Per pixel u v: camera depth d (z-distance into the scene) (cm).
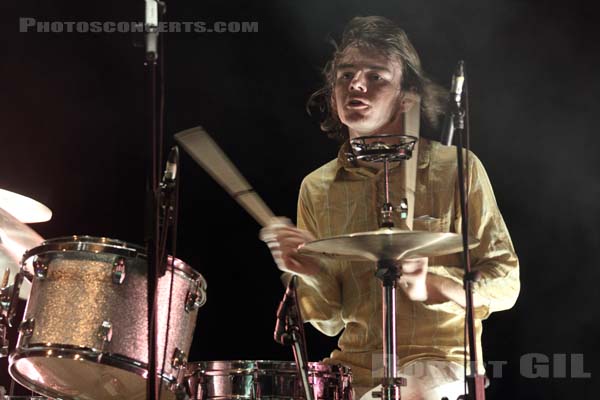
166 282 397
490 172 640
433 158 484
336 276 487
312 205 504
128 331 388
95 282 388
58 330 382
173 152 341
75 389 426
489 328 626
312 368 407
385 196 402
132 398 430
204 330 640
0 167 638
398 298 464
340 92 495
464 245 347
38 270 394
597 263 620
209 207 650
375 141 430
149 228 328
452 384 448
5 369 627
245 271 645
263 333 640
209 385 408
